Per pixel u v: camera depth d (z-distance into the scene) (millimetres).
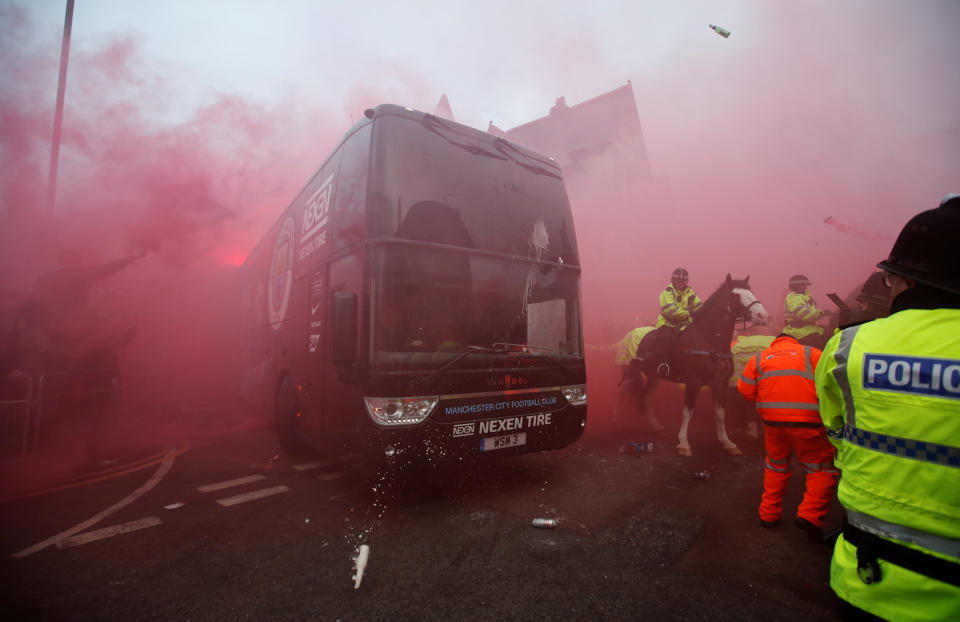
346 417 4051
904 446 1106
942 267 1139
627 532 3477
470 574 2891
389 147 4141
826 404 1488
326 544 3326
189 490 4555
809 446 3283
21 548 3289
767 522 3520
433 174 4297
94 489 4609
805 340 6559
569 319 4871
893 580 1090
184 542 3373
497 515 3824
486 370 4121
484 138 4785
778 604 2549
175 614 2496
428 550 3217
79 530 3594
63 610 2531
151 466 5484
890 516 1117
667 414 8422
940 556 1029
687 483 4598
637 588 2715
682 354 5906
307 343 5242
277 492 4473
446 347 3973
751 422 6719
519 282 4531
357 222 4160
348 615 2479
